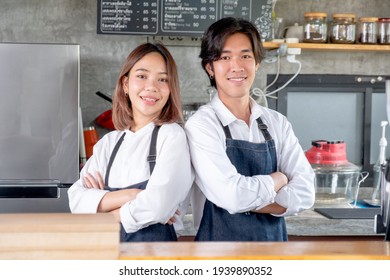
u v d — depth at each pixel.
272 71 3.88
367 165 3.99
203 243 1.55
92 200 2.09
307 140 3.97
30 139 3.22
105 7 3.60
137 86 2.16
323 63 3.92
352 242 1.59
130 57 2.21
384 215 1.73
